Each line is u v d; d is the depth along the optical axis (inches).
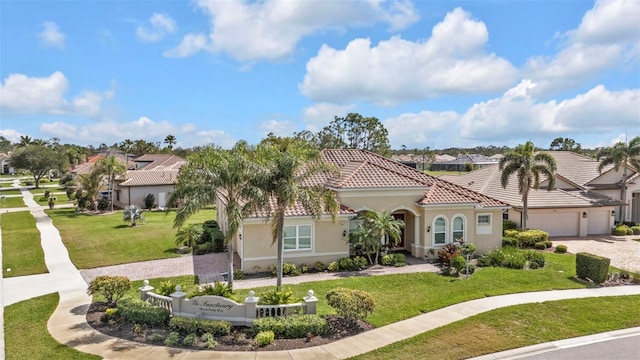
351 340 546.9
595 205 1371.8
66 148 5398.6
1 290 780.6
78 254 1087.0
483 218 1071.6
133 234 1382.9
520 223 1357.0
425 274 870.4
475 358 501.0
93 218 1790.1
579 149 4940.9
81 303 698.8
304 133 1978.3
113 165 2018.9
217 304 596.4
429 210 1012.5
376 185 992.9
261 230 896.9
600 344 543.2
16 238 1316.4
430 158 5113.2
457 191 1090.1
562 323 607.8
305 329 555.8
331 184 1027.9
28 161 3248.0
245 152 716.0
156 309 598.2
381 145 3191.4
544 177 1482.5
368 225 946.1
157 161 3041.3
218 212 1444.4
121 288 673.0
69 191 2534.5
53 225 1590.8
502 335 564.1
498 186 1545.3
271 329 553.9
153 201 2116.1
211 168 678.5
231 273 685.3
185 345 528.7
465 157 4566.9
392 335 562.3
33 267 954.7
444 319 617.6
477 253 1066.7
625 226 1439.5
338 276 864.9
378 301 702.5
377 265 953.5
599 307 673.0
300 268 912.9
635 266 972.6
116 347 523.8
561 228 1391.5
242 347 523.5
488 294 728.3
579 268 844.6
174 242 1240.8
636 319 627.5
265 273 893.2
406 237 1088.8
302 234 925.2
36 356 499.2
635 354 514.3
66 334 565.3
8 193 2999.5
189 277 861.8
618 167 1508.4
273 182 677.9
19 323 611.5
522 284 801.6
